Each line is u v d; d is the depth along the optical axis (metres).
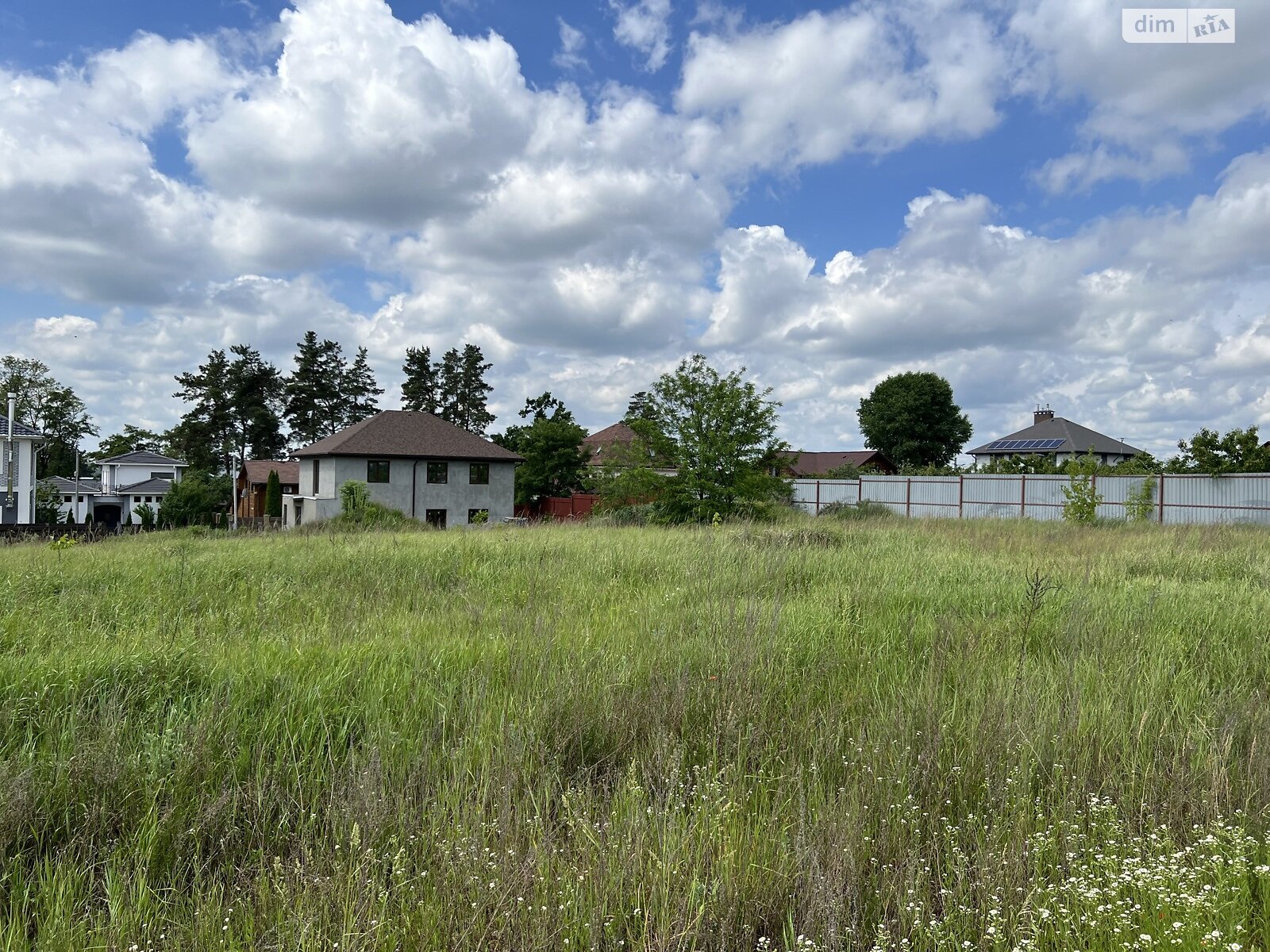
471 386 80.50
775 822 3.13
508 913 2.50
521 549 11.56
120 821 3.20
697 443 24.08
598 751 3.95
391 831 3.06
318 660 5.08
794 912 2.61
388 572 9.44
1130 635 5.92
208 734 3.66
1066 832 3.04
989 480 35.03
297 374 75.00
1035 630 6.14
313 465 44.69
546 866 2.77
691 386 24.05
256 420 70.75
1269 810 3.14
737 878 2.76
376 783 3.25
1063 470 34.34
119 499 70.81
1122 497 30.83
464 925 2.51
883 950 2.35
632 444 25.47
